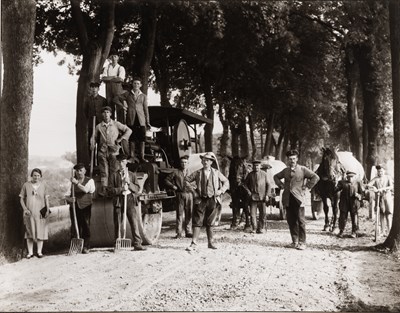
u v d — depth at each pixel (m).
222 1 23.38
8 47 11.49
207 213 12.28
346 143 53.72
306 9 32.28
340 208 14.83
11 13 11.42
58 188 21.80
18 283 8.77
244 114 33.84
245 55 27.86
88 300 7.70
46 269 9.87
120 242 11.84
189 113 17.64
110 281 8.88
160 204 13.99
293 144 48.28
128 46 26.94
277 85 33.25
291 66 34.69
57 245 13.38
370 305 7.66
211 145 29.59
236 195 16.58
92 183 11.77
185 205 14.63
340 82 40.19
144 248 12.02
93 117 13.24
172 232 16.14
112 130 12.16
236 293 8.13
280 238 14.12
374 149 27.58
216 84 30.50
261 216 15.32
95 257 11.05
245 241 13.46
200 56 27.75
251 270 9.79
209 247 12.22
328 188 15.77
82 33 17.80
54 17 22.12
